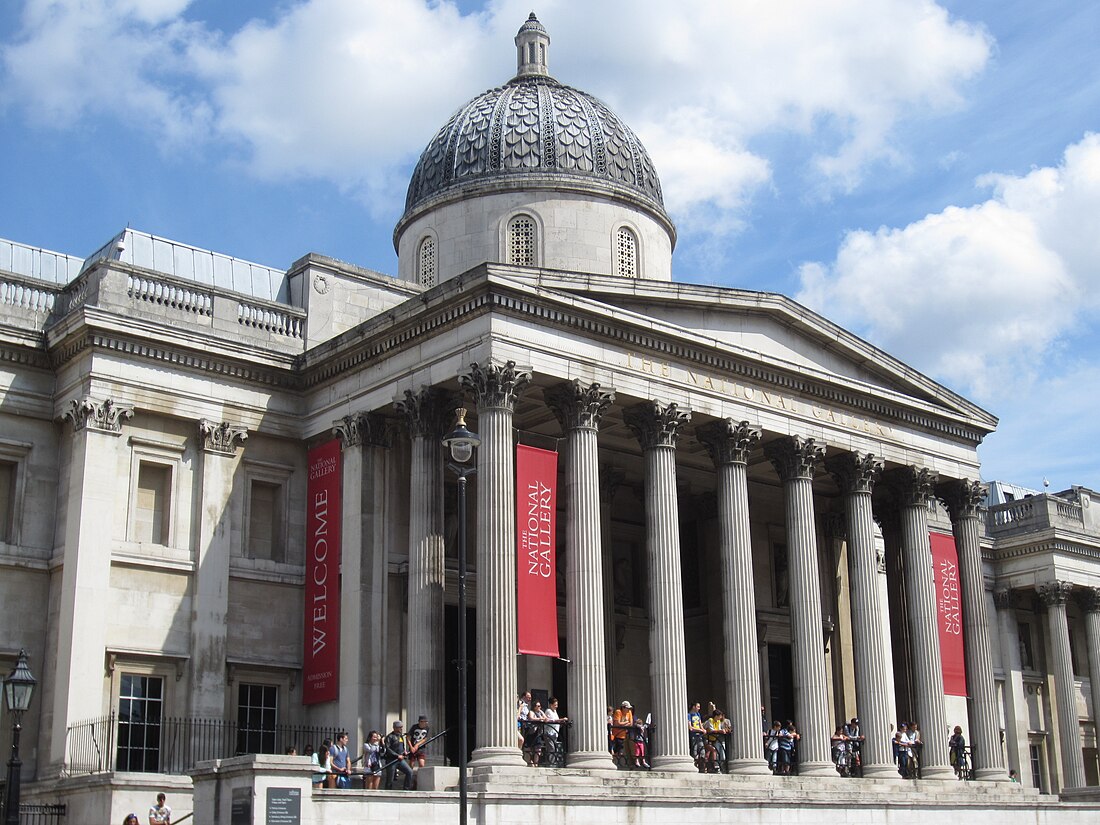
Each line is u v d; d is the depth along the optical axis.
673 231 64.25
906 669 59.38
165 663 47.34
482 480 43.34
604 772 42.44
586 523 45.00
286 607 50.09
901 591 60.25
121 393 47.88
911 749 54.97
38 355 49.16
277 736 48.38
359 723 46.25
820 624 51.38
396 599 48.28
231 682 48.28
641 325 47.69
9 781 32.41
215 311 50.97
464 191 59.59
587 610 44.22
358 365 49.62
